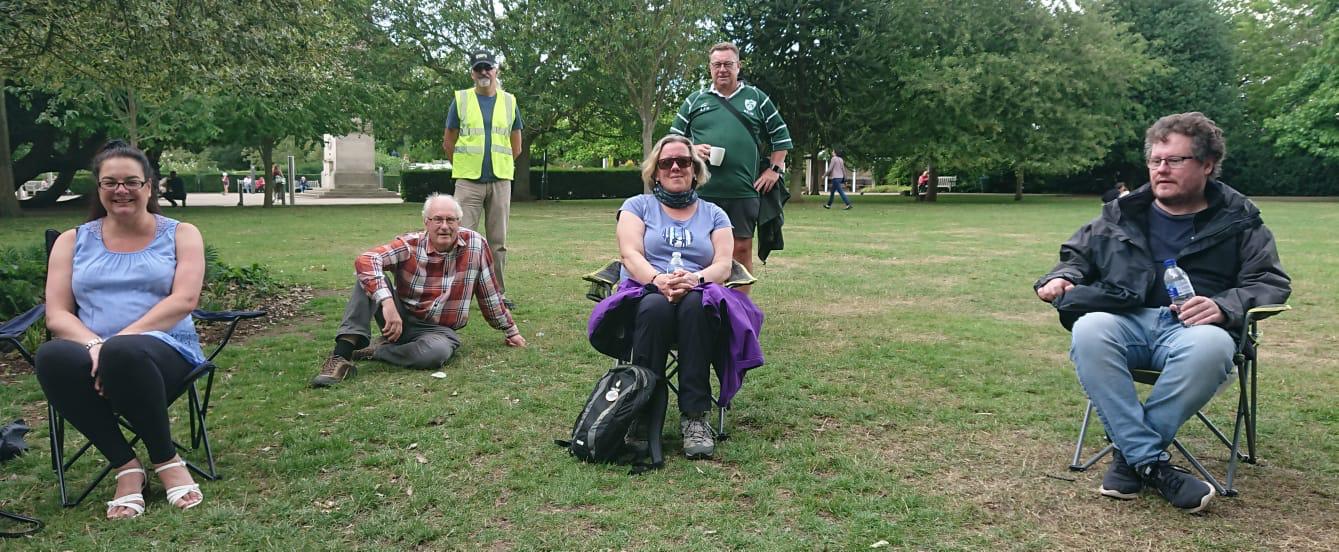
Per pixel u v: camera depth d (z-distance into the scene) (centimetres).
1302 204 2741
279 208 2541
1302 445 364
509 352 545
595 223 1784
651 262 405
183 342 338
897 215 2133
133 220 341
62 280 337
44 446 370
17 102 2273
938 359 521
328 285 851
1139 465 304
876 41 2723
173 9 734
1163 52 3709
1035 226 1717
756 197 555
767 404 428
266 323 655
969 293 801
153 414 300
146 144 2295
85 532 286
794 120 2823
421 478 329
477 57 696
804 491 316
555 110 2769
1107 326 317
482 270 539
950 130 2912
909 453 358
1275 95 3338
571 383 470
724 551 269
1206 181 331
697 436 353
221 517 294
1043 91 2923
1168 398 302
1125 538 277
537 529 286
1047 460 349
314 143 2617
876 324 640
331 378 469
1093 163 3219
